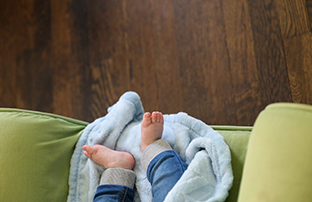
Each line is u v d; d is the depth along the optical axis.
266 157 0.57
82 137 1.04
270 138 0.58
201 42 1.51
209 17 1.51
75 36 1.77
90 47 1.74
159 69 1.57
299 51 1.31
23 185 0.88
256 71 1.38
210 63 1.48
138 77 1.61
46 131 0.98
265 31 1.38
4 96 1.82
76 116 1.69
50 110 1.74
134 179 0.95
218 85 1.45
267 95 1.34
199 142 0.88
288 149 0.55
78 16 1.79
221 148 0.86
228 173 0.81
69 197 0.97
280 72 1.33
